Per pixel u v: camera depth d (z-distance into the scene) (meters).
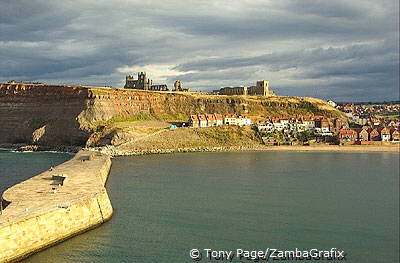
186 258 52.91
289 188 99.44
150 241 58.53
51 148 196.88
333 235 62.56
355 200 86.31
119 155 172.25
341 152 198.50
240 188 98.06
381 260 52.31
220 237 61.12
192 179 110.00
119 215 70.94
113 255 53.12
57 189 71.12
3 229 47.56
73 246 55.22
